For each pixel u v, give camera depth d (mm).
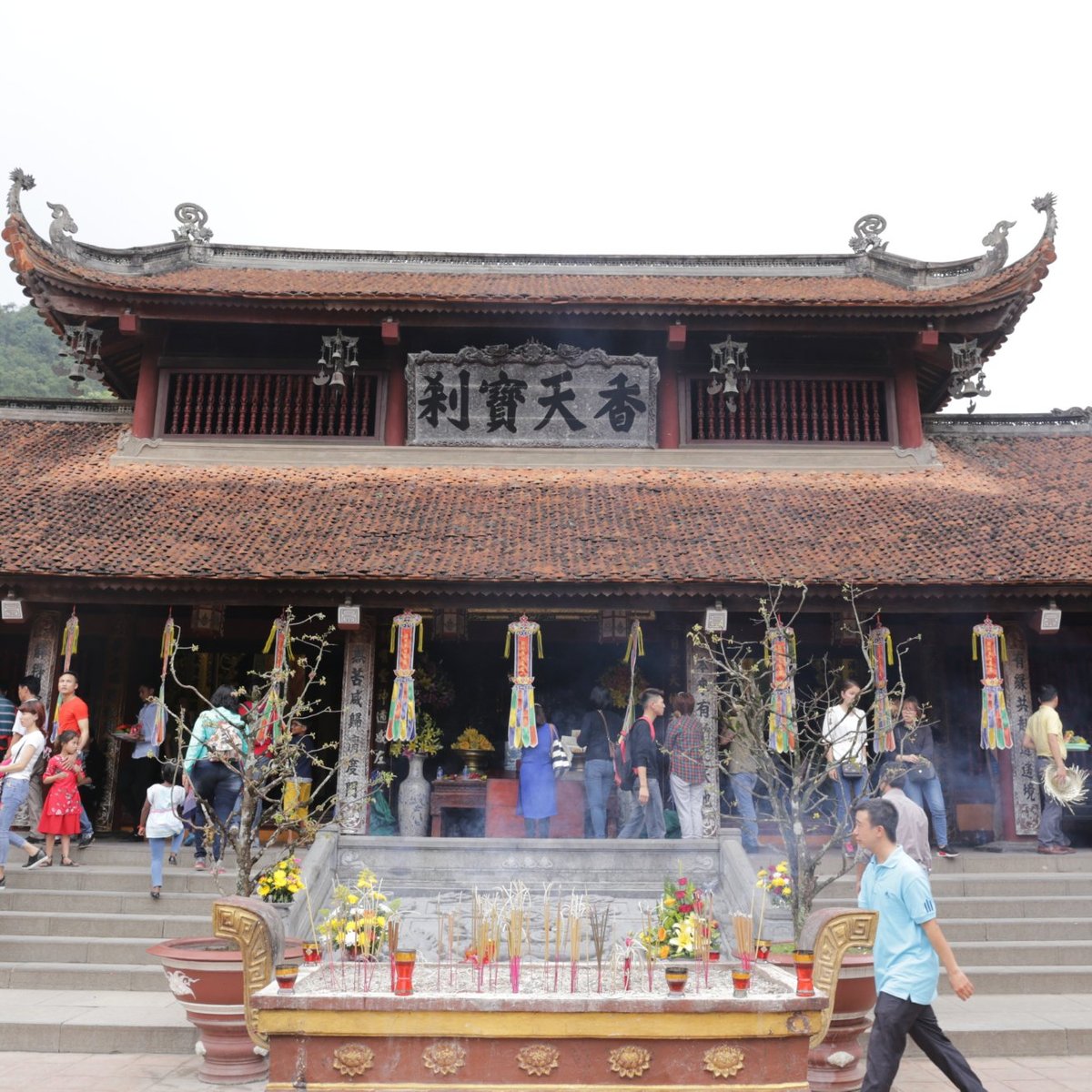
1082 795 16125
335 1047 6074
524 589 14453
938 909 12523
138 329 18656
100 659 18094
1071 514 16750
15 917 11703
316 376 19406
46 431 20234
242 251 21859
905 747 14227
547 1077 6039
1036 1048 9227
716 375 18875
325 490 17562
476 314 18469
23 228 17641
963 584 14344
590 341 19578
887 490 18047
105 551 14828
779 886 9852
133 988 10664
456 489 17797
